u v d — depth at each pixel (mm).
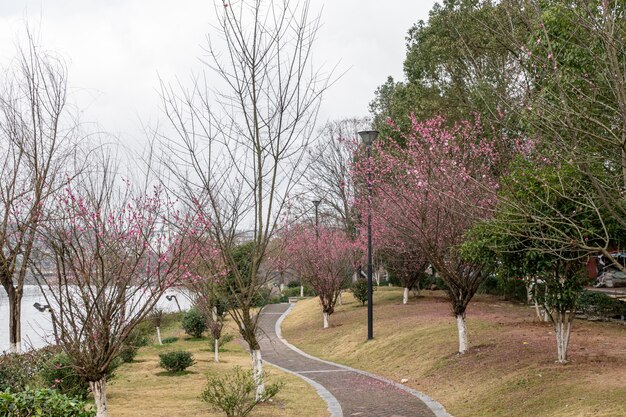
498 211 9219
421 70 28656
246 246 18016
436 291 35000
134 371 18375
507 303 26641
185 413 11688
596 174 8742
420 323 22484
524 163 12359
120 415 11508
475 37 14578
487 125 18547
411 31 30922
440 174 15523
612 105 8359
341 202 40438
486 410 11562
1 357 12867
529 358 14078
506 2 8812
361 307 32062
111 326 9281
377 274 42969
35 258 10297
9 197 11164
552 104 7617
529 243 12367
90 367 8859
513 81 9609
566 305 12906
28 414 7570
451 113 22625
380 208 20906
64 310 9227
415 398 13656
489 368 14289
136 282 9961
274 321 35500
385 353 19969
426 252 16578
